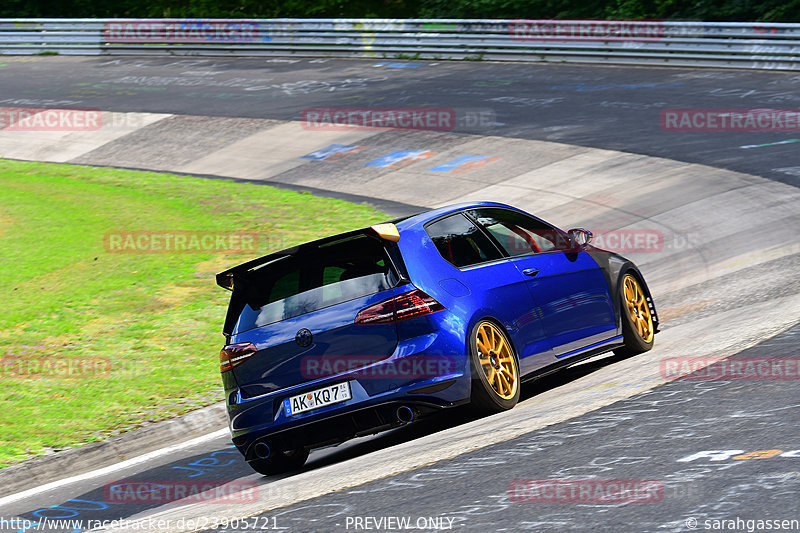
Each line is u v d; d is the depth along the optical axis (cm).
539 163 7744
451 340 2352
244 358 2416
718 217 5753
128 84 12450
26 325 4528
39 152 9894
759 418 1922
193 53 14175
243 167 8800
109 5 19650
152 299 4875
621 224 6019
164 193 7669
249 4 19062
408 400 2303
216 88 11912
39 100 11838
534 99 9994
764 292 3753
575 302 2805
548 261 2792
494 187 7350
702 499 1508
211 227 6456
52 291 5094
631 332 3019
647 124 8462
